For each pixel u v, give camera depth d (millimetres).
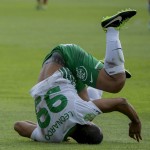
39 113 18266
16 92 30250
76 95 18141
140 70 38531
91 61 18344
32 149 17188
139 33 63156
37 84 18375
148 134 20297
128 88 31984
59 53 18531
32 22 73062
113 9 93750
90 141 18078
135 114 18172
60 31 62969
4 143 18172
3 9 93250
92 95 19750
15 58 43375
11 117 23391
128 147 17797
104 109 17969
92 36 58594
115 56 18016
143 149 17578
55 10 92125
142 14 86750
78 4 105500
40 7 92375
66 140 18453
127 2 110625
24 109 25297
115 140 19109
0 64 40469
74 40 55156
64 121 17938
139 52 47781
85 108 17922
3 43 52219
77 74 18375
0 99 28000
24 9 93250
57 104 17984
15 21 74125
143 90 31516
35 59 43094
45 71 18594
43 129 18219
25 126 18703
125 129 21188
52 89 18125
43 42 53281
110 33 18188
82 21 75250
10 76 35625
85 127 18047
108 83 18172
